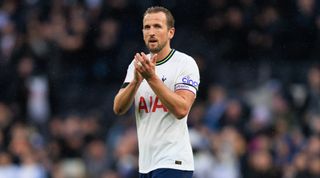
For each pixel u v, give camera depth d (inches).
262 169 1501.0
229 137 1561.3
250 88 1892.2
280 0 1937.7
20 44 1962.4
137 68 756.0
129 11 1984.5
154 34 788.0
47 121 1844.2
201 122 1674.5
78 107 1932.8
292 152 1561.3
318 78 1806.1
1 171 1561.3
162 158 788.6
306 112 1740.9
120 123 1775.3
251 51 1941.4
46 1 2085.4
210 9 1973.4
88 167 1635.1
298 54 1924.2
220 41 1950.1
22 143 1593.3
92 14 2000.5
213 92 1738.4
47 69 1939.0
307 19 1915.6
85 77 1968.5
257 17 1945.1
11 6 2085.4
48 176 1576.0
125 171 1546.5
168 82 793.6
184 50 1897.1
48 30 2028.8
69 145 1704.0
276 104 1736.0
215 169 1514.5
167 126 791.1
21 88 1882.4
